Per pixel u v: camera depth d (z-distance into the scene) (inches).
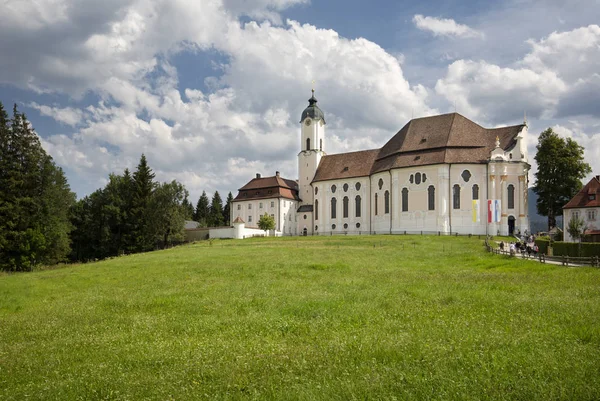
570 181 2987.2
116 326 644.1
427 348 424.5
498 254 1691.7
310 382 355.3
